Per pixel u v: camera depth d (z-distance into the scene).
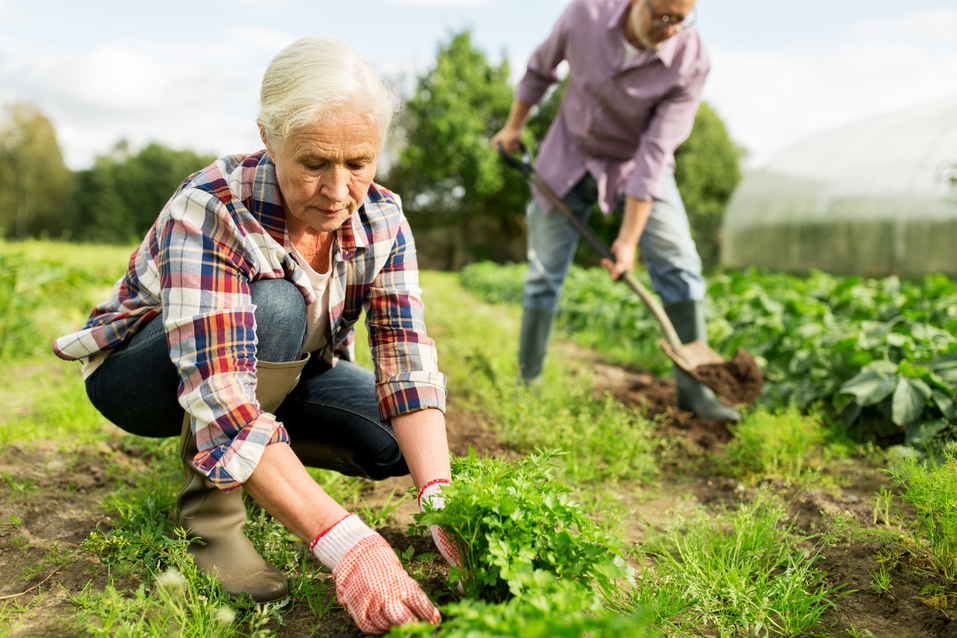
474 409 3.16
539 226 3.32
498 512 1.30
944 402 2.51
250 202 1.45
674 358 2.98
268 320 1.51
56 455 2.38
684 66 2.85
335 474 2.08
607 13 2.90
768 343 3.59
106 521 1.89
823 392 3.03
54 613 1.46
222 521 1.56
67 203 45.69
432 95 26.08
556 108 26.83
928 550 1.74
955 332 3.23
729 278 5.37
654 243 3.10
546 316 3.30
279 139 1.27
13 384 3.40
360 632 1.42
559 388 3.18
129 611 1.40
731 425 2.92
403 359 1.62
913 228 11.35
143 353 1.60
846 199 12.62
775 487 2.32
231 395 1.34
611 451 2.50
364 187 1.36
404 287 1.67
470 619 1.02
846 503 2.14
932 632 1.46
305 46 1.26
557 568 1.29
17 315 4.20
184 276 1.38
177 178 42.62
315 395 1.81
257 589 1.46
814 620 1.51
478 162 25.78
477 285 12.60
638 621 0.92
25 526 1.84
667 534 1.91
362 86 1.25
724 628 1.50
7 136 44.09
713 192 27.97
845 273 12.70
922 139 11.84
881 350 2.96
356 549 1.27
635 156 3.13
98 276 5.84
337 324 1.72
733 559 1.74
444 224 29.38
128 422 1.76
